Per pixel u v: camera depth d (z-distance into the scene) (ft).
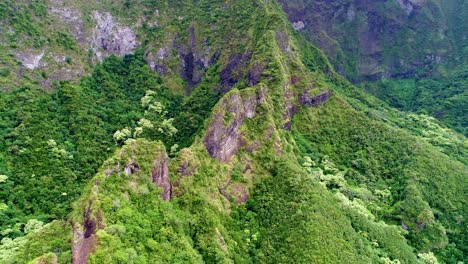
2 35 389.19
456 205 320.70
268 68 368.27
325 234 223.92
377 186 330.13
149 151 210.18
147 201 192.75
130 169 198.29
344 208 265.34
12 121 337.93
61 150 326.44
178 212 204.54
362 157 351.05
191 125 378.73
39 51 405.39
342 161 347.15
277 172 267.59
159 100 448.24
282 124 327.47
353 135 370.73
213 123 260.62
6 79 363.56
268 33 412.77
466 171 351.67
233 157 265.54
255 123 293.02
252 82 371.35
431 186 328.90
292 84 388.98
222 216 225.56
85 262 156.15
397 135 374.02
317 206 239.71
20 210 277.64
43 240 192.54
